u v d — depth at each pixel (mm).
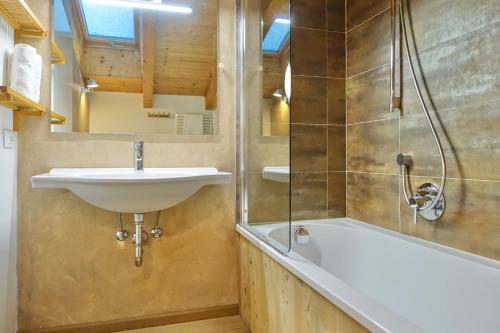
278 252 1255
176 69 1778
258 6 1653
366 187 1960
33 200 1548
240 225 1800
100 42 1669
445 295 1280
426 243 1480
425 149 1534
